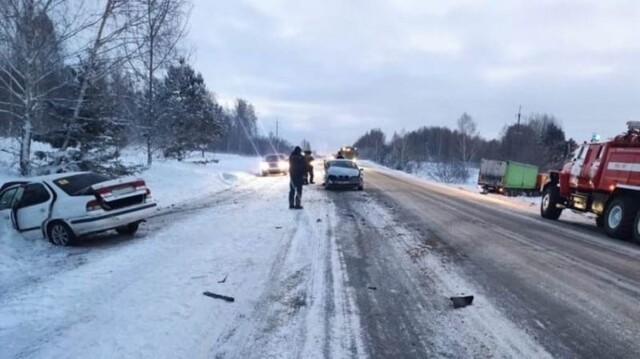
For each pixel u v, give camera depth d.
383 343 5.02
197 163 40.09
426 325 5.53
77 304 6.04
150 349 4.76
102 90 19.61
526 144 85.81
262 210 14.84
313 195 20.27
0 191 10.70
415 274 7.70
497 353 4.84
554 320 5.79
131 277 7.21
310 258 8.55
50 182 10.26
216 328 5.30
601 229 15.06
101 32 17.41
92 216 9.72
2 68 16.52
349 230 11.56
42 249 9.48
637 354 4.89
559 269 8.35
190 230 11.20
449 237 11.07
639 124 13.56
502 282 7.36
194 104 42.28
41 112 17.73
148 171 23.11
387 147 134.50
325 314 5.80
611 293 6.99
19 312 5.78
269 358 4.62
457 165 74.31
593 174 14.54
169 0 22.78
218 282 6.95
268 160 35.59
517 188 36.59
